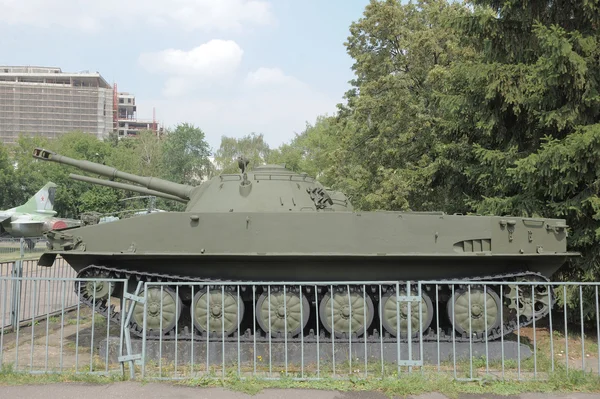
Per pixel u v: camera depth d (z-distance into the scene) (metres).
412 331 10.44
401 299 8.35
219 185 11.99
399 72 27.62
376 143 25.31
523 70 13.32
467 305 10.53
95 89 132.25
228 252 10.00
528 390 7.96
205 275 10.64
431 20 25.52
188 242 10.06
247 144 76.88
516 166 13.55
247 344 10.20
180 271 10.66
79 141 69.19
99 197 48.31
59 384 7.98
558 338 12.81
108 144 74.25
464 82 16.70
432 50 25.19
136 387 7.87
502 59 14.27
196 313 10.49
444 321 11.55
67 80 148.62
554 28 11.78
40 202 42.19
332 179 31.02
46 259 10.41
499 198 13.87
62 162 14.32
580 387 8.04
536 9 13.45
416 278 10.79
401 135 24.05
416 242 10.16
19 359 10.23
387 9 26.98
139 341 10.20
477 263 10.75
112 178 14.62
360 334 10.54
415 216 10.23
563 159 11.73
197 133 74.44
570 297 13.24
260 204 11.38
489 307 10.57
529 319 10.60
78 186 63.50
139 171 70.50
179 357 10.12
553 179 12.52
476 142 16.39
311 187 12.32
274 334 10.48
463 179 17.56
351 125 29.88
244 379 8.12
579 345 12.07
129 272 10.23
